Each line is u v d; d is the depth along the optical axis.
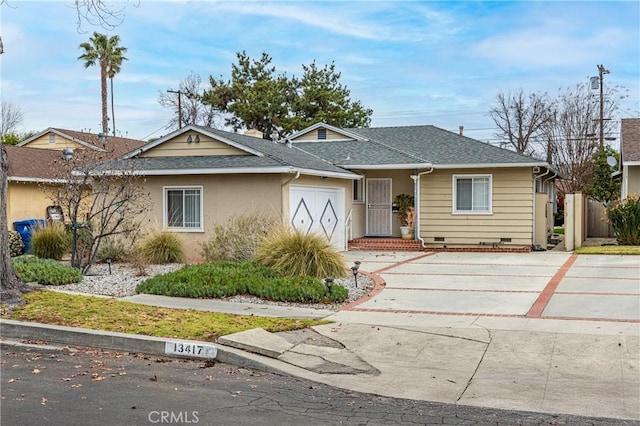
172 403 6.15
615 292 12.01
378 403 6.33
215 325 9.13
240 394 6.54
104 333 8.52
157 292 12.02
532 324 9.34
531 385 6.86
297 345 8.39
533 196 21.62
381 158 22.55
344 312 10.47
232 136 20.06
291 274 13.52
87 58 42.62
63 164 17.89
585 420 5.80
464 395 6.57
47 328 8.77
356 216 23.19
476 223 22.08
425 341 8.61
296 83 41.78
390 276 14.86
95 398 6.27
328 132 25.69
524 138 42.75
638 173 23.48
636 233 21.44
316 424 5.63
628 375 7.10
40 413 5.78
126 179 16.89
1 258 10.63
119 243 17.52
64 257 17.78
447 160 22.06
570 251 20.92
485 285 13.31
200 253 18.28
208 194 18.30
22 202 22.84
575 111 37.25
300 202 18.62
